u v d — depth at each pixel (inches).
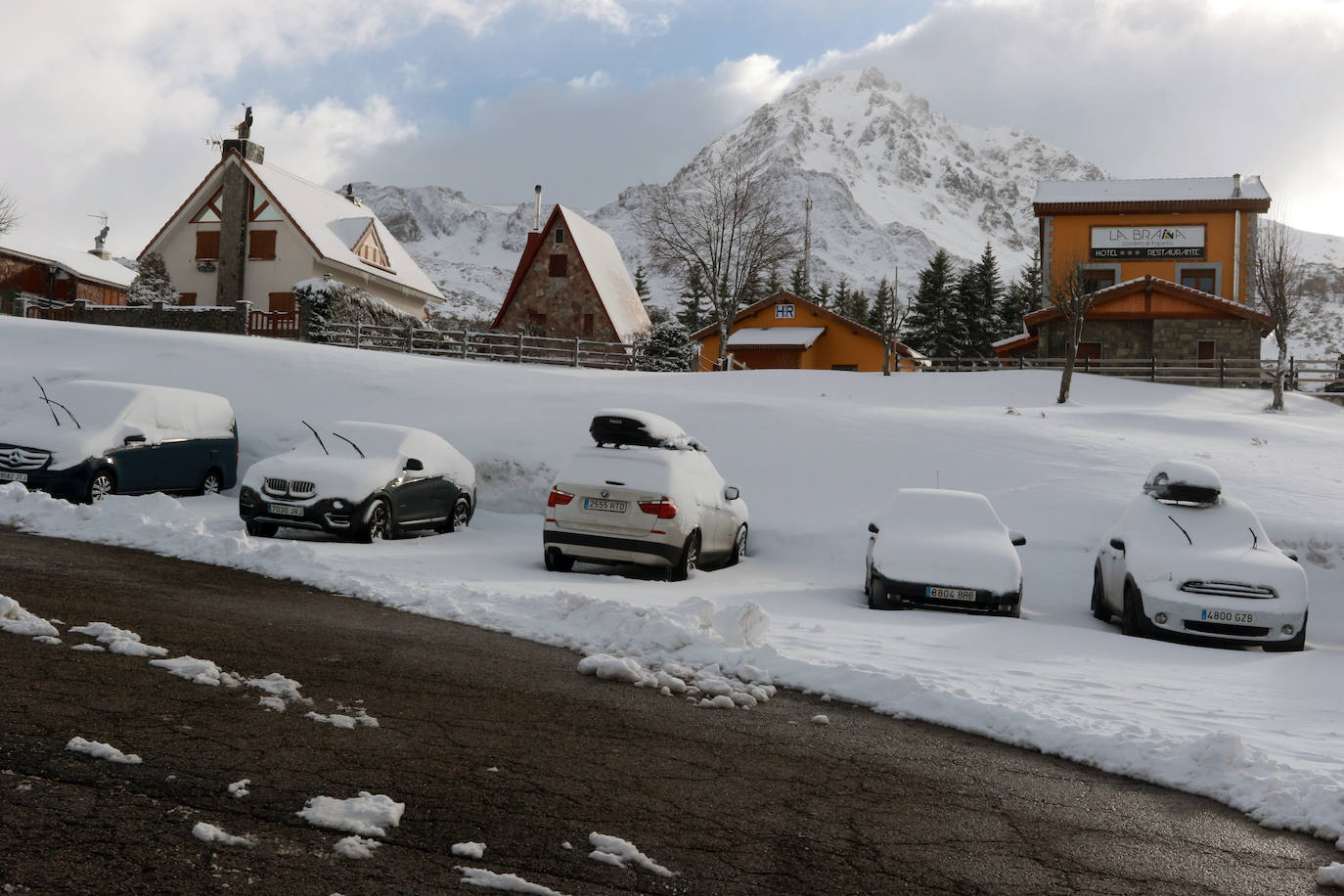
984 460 760.3
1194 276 1784.0
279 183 1828.2
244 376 912.3
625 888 141.4
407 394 892.6
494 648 298.4
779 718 246.1
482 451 761.0
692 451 561.0
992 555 475.8
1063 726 242.8
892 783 202.2
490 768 187.5
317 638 286.7
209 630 281.4
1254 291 1637.6
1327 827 187.9
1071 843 175.5
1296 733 261.7
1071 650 376.5
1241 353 1562.5
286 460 561.0
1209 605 433.4
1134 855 171.8
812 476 737.0
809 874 152.9
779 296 1994.3
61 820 144.3
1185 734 248.8
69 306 1429.6
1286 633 431.8
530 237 2054.6
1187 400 1257.4
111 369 908.6
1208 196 1795.0
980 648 362.6
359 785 170.9
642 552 488.7
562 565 507.2
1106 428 910.4
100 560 386.9
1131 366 1566.2
